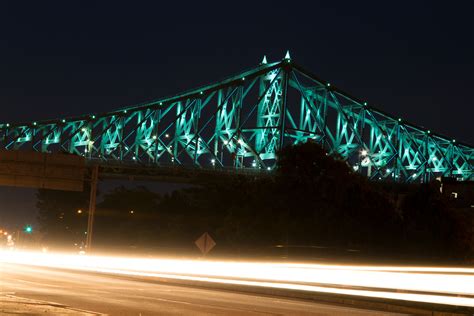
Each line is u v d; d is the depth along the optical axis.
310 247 66.31
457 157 187.12
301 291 29.05
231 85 157.25
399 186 143.50
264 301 25.83
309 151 74.50
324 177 73.50
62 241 126.00
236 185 92.88
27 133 167.12
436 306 24.31
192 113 158.62
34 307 18.83
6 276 34.16
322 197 72.88
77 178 55.28
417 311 23.94
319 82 158.62
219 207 95.00
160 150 157.50
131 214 134.38
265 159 157.50
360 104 164.75
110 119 164.75
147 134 161.88
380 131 169.00
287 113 154.25
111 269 46.44
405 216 79.75
